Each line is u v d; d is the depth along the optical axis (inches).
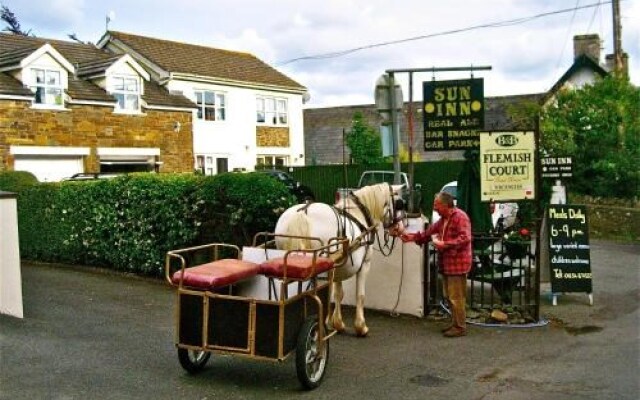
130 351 323.0
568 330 376.8
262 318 259.0
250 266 282.7
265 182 457.7
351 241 332.5
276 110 1435.8
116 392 265.1
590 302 442.0
